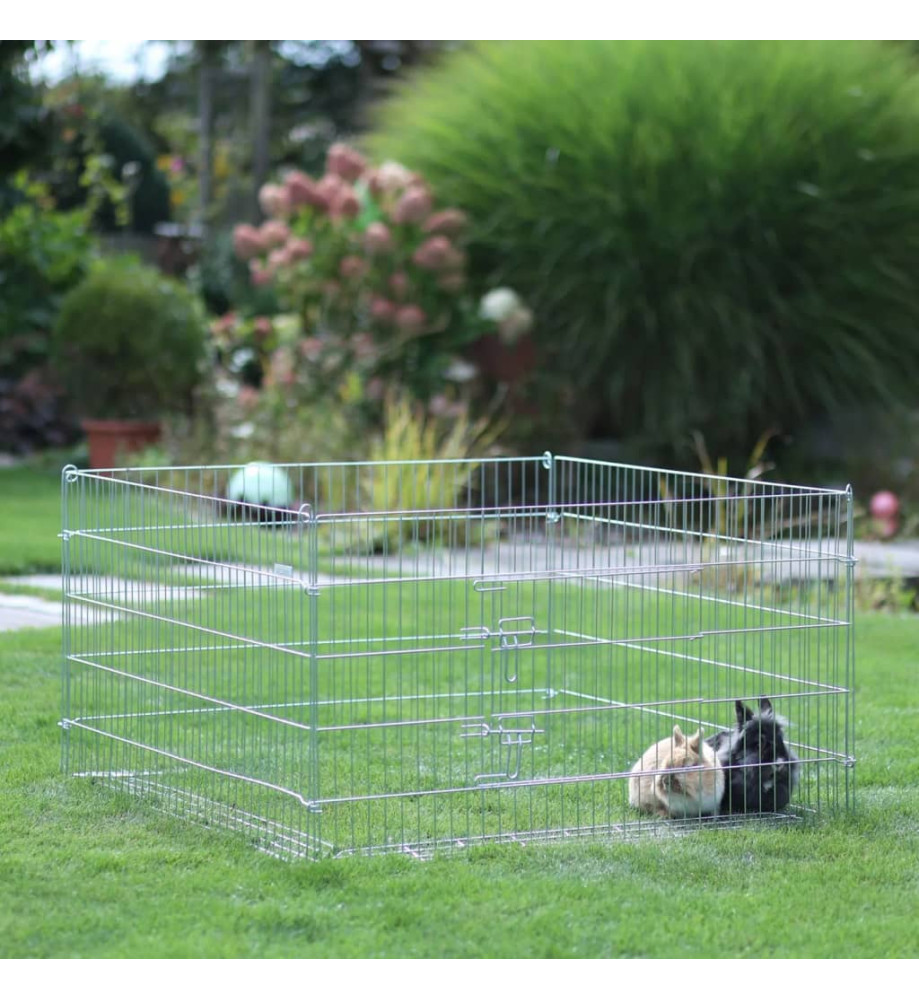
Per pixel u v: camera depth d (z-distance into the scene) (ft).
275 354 41.78
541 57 42.96
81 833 13.76
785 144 40.45
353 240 40.22
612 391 40.50
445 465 34.50
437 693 19.97
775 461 41.73
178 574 18.10
